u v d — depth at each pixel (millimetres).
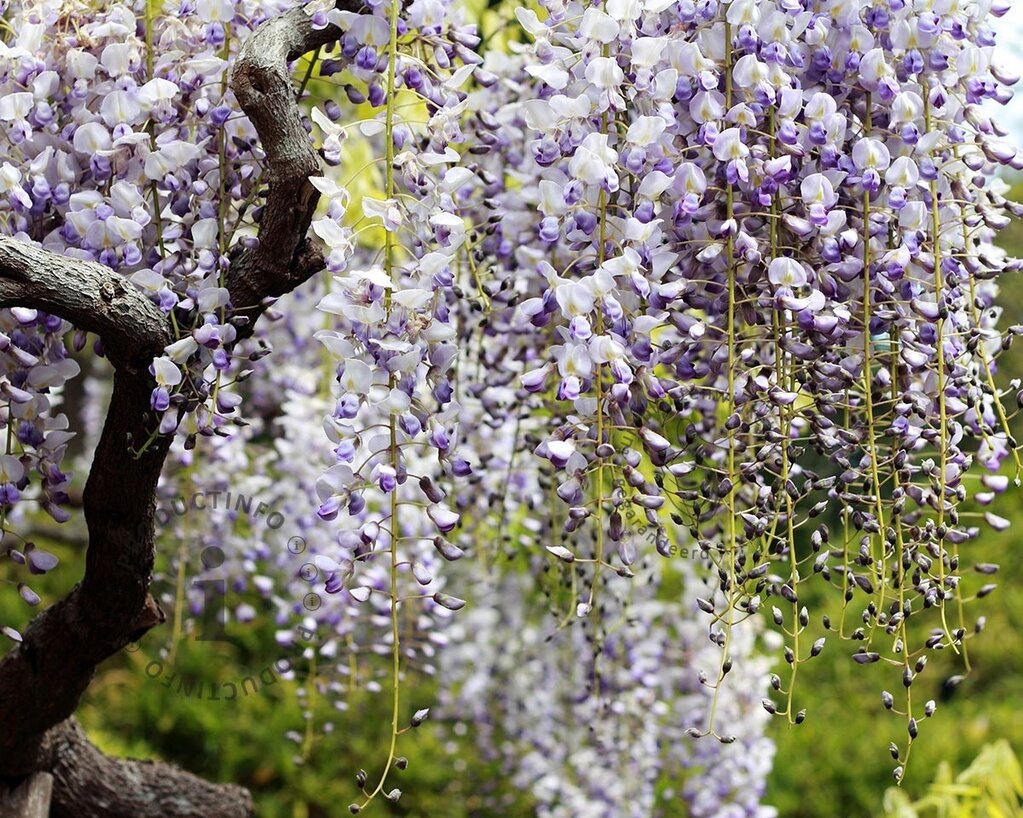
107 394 3453
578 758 2891
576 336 1561
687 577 2660
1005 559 7336
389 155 1606
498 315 1840
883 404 1665
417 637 2205
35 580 5805
